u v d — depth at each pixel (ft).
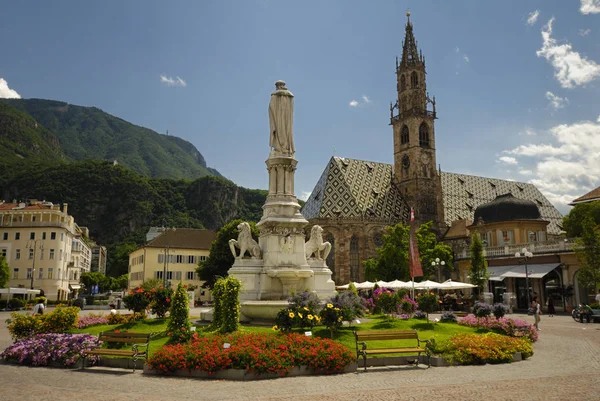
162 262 364.38
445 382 56.08
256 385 54.75
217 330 75.56
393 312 117.70
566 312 207.21
